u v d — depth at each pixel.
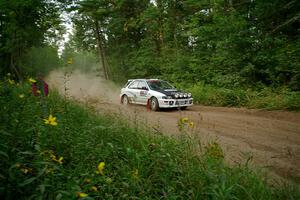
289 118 9.59
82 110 7.09
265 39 14.95
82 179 2.99
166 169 3.62
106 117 6.70
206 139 6.76
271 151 5.85
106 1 27.67
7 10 14.70
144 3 27.98
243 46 15.62
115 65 29.78
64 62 7.86
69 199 2.28
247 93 13.56
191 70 20.31
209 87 16.64
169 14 24.23
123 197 2.82
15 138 3.04
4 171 2.51
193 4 20.78
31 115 4.74
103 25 30.41
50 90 10.02
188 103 12.63
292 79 13.12
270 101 11.84
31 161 2.87
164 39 25.31
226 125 8.69
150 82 13.39
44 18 17.14
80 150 3.89
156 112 11.78
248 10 18.17
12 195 2.41
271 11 16.12
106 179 2.92
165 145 4.48
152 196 3.20
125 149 4.34
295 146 6.21
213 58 17.84
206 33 18.58
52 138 3.90
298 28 16.59
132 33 30.03
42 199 2.37
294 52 13.45
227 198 2.96
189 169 3.53
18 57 18.70
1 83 8.47
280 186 3.85
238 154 5.60
